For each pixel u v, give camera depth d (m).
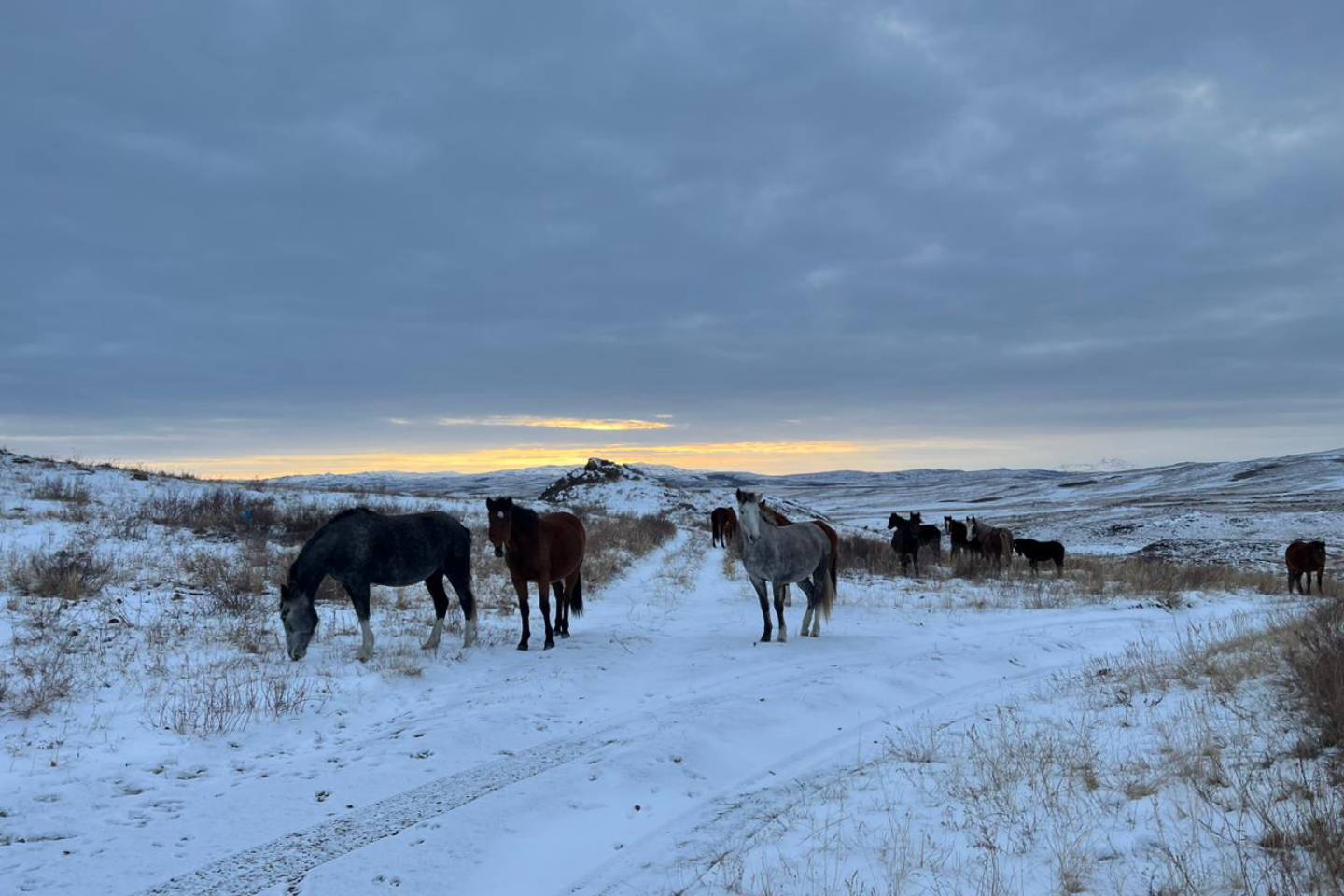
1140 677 9.45
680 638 12.81
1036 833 5.14
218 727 7.65
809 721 8.34
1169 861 4.50
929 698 9.55
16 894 4.62
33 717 7.77
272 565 16.27
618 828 5.74
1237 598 20.31
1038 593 19.58
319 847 5.27
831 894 4.43
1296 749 6.12
